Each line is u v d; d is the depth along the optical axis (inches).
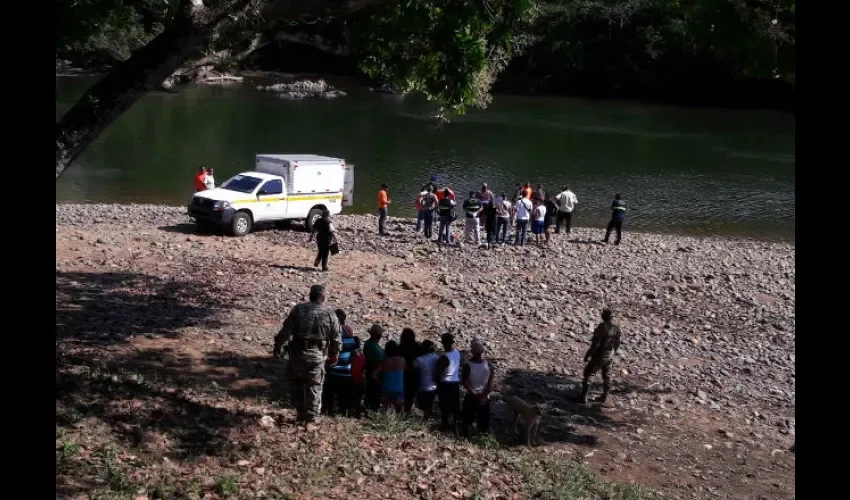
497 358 730.8
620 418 629.0
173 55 337.7
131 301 756.0
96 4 471.5
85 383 436.1
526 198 1218.6
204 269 916.6
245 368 595.5
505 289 960.9
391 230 1267.2
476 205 1180.5
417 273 999.6
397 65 554.3
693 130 2738.7
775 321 935.0
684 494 498.9
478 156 2162.9
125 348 604.1
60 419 386.9
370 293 885.8
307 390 442.0
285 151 2101.4
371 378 511.2
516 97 3481.8
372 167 1964.8
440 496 385.7
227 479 356.2
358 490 376.2
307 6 351.9
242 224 1123.9
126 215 1234.6
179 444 396.2
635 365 761.0
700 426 632.4
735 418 657.0
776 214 1674.5
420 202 1222.3
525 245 1221.7
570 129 2677.2
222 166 1903.3
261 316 756.0
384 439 452.1
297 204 1175.6
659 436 601.6
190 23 333.7
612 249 1244.5
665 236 1421.0
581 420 611.2
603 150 2322.8
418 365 525.7
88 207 1295.5
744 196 1823.3
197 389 502.0
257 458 395.5
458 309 859.4
